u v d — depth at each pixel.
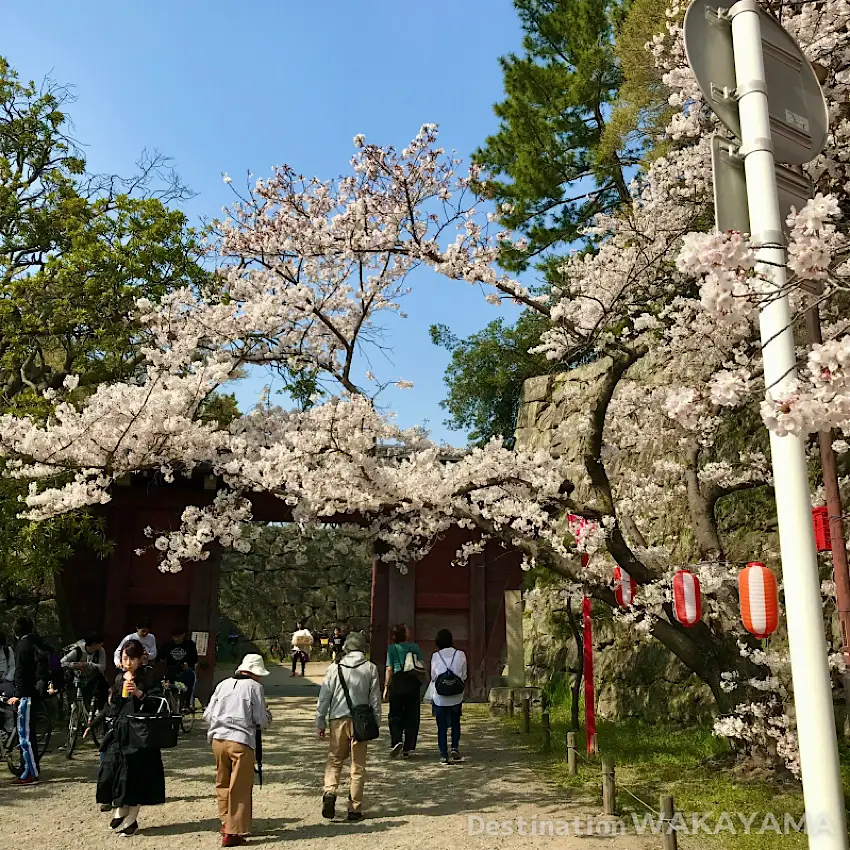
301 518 9.05
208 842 5.55
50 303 11.59
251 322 8.48
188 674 10.93
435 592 14.97
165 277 12.25
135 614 13.31
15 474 8.04
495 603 15.03
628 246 9.09
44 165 13.19
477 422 25.69
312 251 8.52
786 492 3.08
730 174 3.39
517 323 25.00
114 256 11.46
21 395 10.86
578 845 5.39
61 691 9.48
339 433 7.43
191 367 8.86
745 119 3.42
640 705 10.97
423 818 6.16
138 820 6.17
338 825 6.00
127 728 5.75
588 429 7.77
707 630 7.47
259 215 8.66
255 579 25.81
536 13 17.97
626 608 8.16
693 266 3.01
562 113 16.27
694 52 3.49
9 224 12.36
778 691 6.97
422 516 8.41
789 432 2.90
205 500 13.44
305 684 19.39
